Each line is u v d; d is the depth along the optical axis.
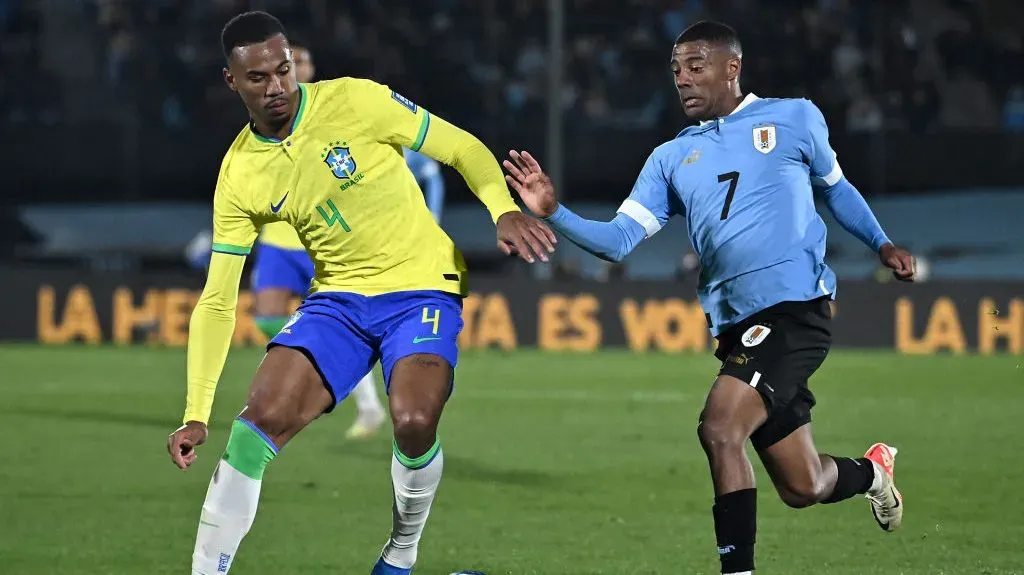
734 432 16.28
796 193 17.30
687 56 17.64
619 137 79.56
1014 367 56.03
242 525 15.70
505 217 15.73
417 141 16.52
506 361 58.62
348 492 25.86
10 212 79.44
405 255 16.86
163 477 27.58
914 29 91.06
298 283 32.56
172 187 80.38
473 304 65.06
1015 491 26.03
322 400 16.38
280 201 16.59
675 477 27.77
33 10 90.62
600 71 89.44
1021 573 19.05
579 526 22.58
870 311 64.56
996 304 63.91
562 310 65.00
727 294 17.36
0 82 87.25
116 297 66.19
